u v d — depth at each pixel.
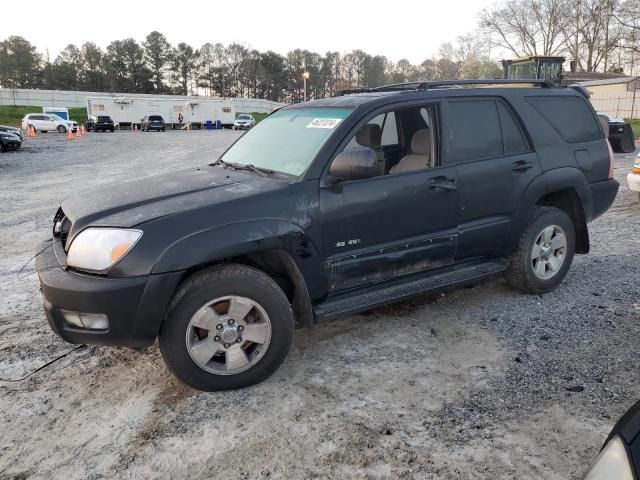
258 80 114.31
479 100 4.18
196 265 2.99
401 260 3.74
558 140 4.56
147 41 110.88
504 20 62.41
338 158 3.28
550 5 59.91
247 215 3.12
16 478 2.50
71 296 2.84
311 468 2.52
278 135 4.02
